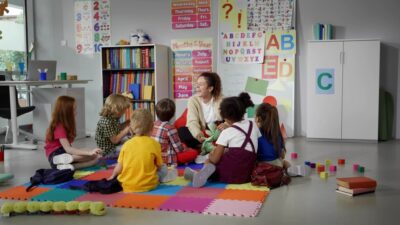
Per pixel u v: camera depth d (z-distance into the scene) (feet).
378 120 17.44
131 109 20.01
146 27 20.84
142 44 19.49
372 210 8.73
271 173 10.43
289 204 9.14
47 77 18.16
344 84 17.28
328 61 17.37
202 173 10.39
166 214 8.50
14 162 14.02
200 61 20.13
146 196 9.62
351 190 9.72
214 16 19.70
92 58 21.86
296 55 18.88
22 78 19.89
